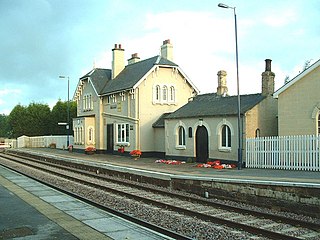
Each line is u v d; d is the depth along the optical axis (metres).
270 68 24.75
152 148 34.16
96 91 39.59
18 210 11.77
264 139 21.77
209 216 11.41
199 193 16.39
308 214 12.27
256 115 23.73
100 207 12.52
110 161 28.98
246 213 12.34
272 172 18.86
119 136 36.69
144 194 16.62
